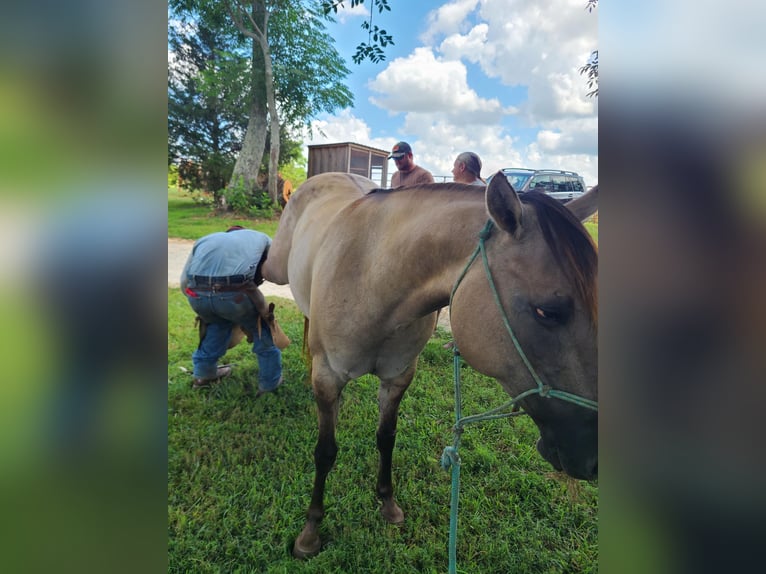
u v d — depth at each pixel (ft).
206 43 53.57
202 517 6.51
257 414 9.21
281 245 8.92
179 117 51.93
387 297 5.13
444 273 4.53
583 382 3.51
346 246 5.62
